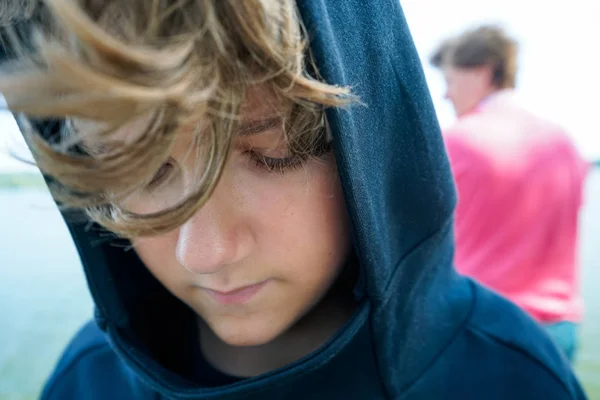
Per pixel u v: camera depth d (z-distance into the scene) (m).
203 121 0.30
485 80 1.42
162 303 0.60
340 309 0.53
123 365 0.61
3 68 0.29
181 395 0.45
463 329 0.61
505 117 1.36
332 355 0.44
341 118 0.36
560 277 1.34
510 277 1.31
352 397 0.50
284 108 0.33
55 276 2.97
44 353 2.12
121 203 0.34
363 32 0.42
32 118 0.32
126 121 0.26
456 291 0.64
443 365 0.58
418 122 0.49
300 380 0.48
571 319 1.33
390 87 0.46
